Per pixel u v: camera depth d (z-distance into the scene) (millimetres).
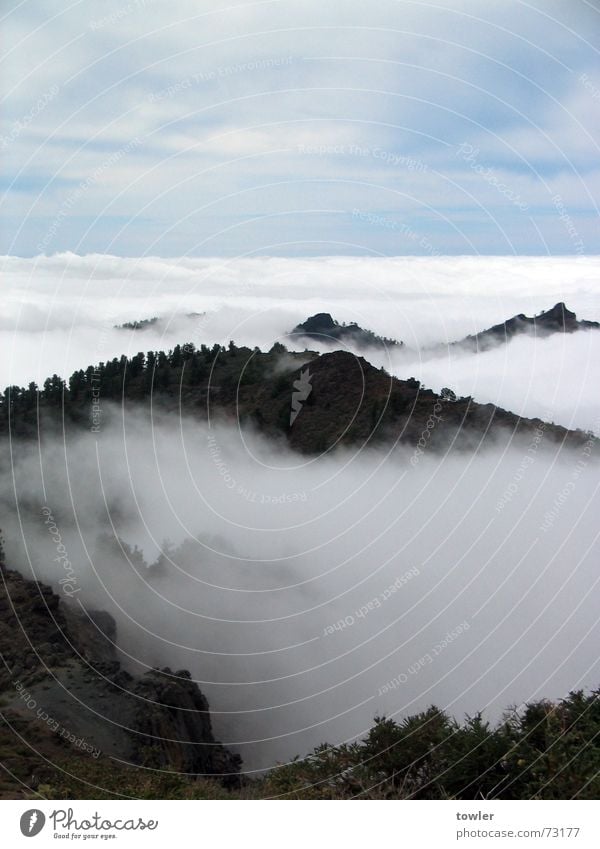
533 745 11648
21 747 13562
